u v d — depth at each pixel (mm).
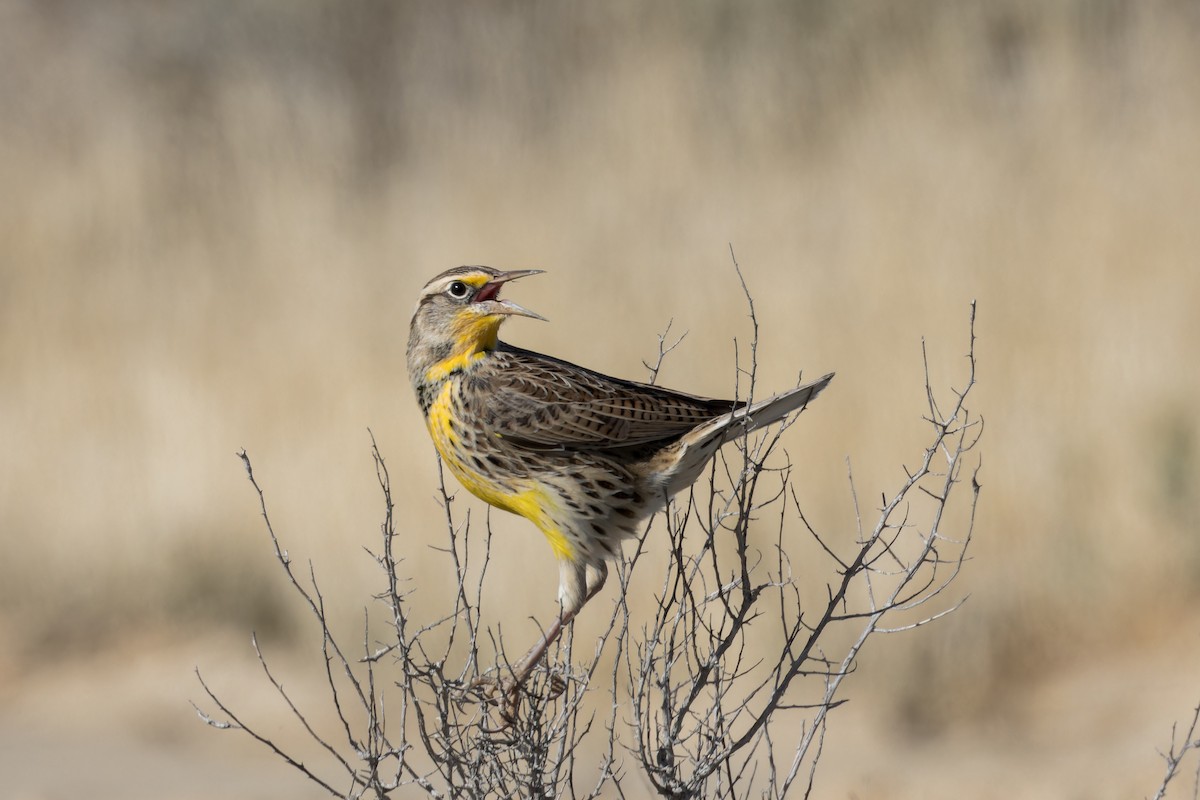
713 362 14289
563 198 18359
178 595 13648
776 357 13969
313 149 21938
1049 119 17469
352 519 12836
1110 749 10539
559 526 6629
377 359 15500
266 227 19531
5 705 12703
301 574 12891
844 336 13992
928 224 15633
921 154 17453
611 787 9133
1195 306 13742
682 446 6496
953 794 9781
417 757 10812
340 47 24609
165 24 25766
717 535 11258
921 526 11852
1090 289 14023
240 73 24562
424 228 18688
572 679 5539
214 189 21078
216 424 14578
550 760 5586
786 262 15906
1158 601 11977
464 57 23766
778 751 10664
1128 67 18500
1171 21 18719
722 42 21156
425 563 12156
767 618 11289
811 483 11977
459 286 6758
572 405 6523
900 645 11484
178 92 24531
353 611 12406
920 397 12867
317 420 14406
